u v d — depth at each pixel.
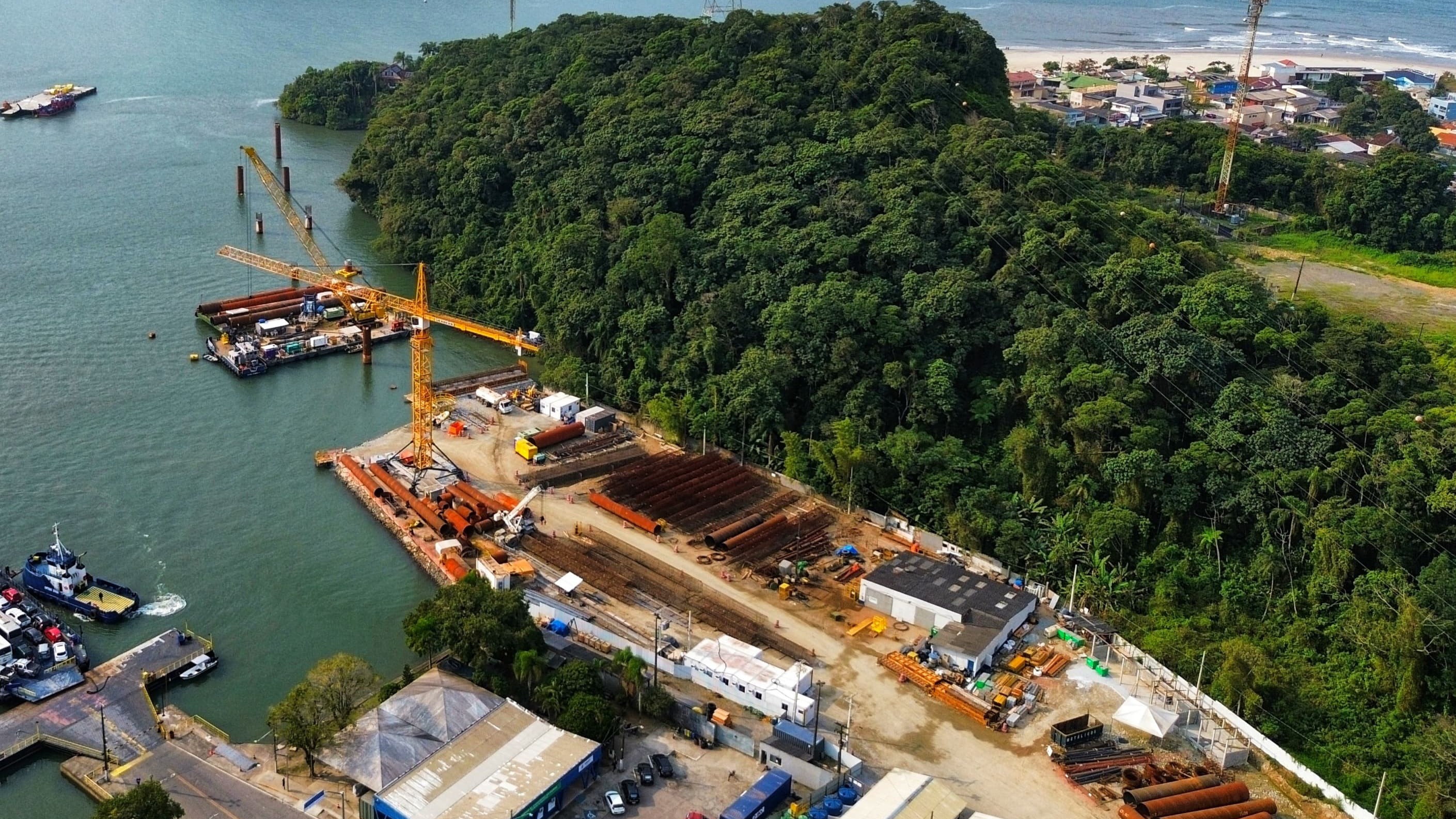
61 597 182.00
